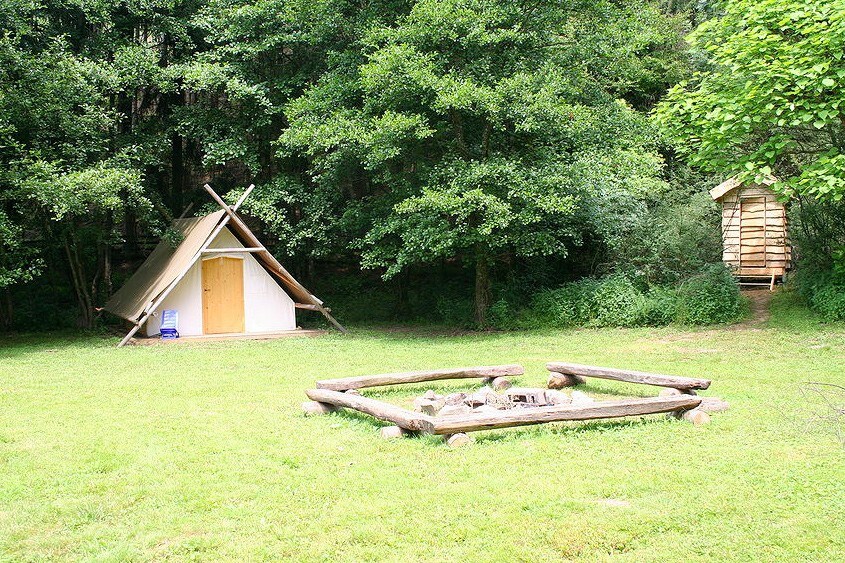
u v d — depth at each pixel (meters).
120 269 22.14
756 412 6.82
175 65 17.72
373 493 4.77
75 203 14.24
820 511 4.30
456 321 16.97
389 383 8.02
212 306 16.42
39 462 5.70
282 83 18.28
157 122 19.02
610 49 15.92
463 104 13.91
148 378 10.13
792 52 10.10
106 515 4.55
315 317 19.16
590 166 14.68
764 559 3.71
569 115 14.38
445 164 15.13
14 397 8.68
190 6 19.42
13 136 15.60
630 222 16.05
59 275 20.59
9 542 4.14
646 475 4.98
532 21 15.38
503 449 5.70
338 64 17.64
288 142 16.05
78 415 7.54
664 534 4.04
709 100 11.23
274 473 5.27
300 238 17.84
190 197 21.78
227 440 6.28
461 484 4.88
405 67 14.34
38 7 15.73
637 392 8.12
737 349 11.27
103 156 16.83
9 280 14.48
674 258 15.70
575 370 8.36
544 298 15.97
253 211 17.41
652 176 16.69
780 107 10.16
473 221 15.04
